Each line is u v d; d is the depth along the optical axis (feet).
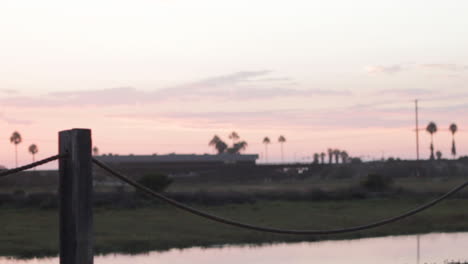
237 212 145.69
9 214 137.90
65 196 16.67
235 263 81.10
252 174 404.16
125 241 100.32
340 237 110.83
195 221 126.72
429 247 97.45
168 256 88.12
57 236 104.88
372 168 441.68
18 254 89.20
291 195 177.68
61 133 16.94
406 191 194.08
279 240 106.32
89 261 16.24
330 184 324.19
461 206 160.66
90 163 16.43
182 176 376.27
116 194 157.89
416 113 395.55
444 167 429.38
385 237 112.06
